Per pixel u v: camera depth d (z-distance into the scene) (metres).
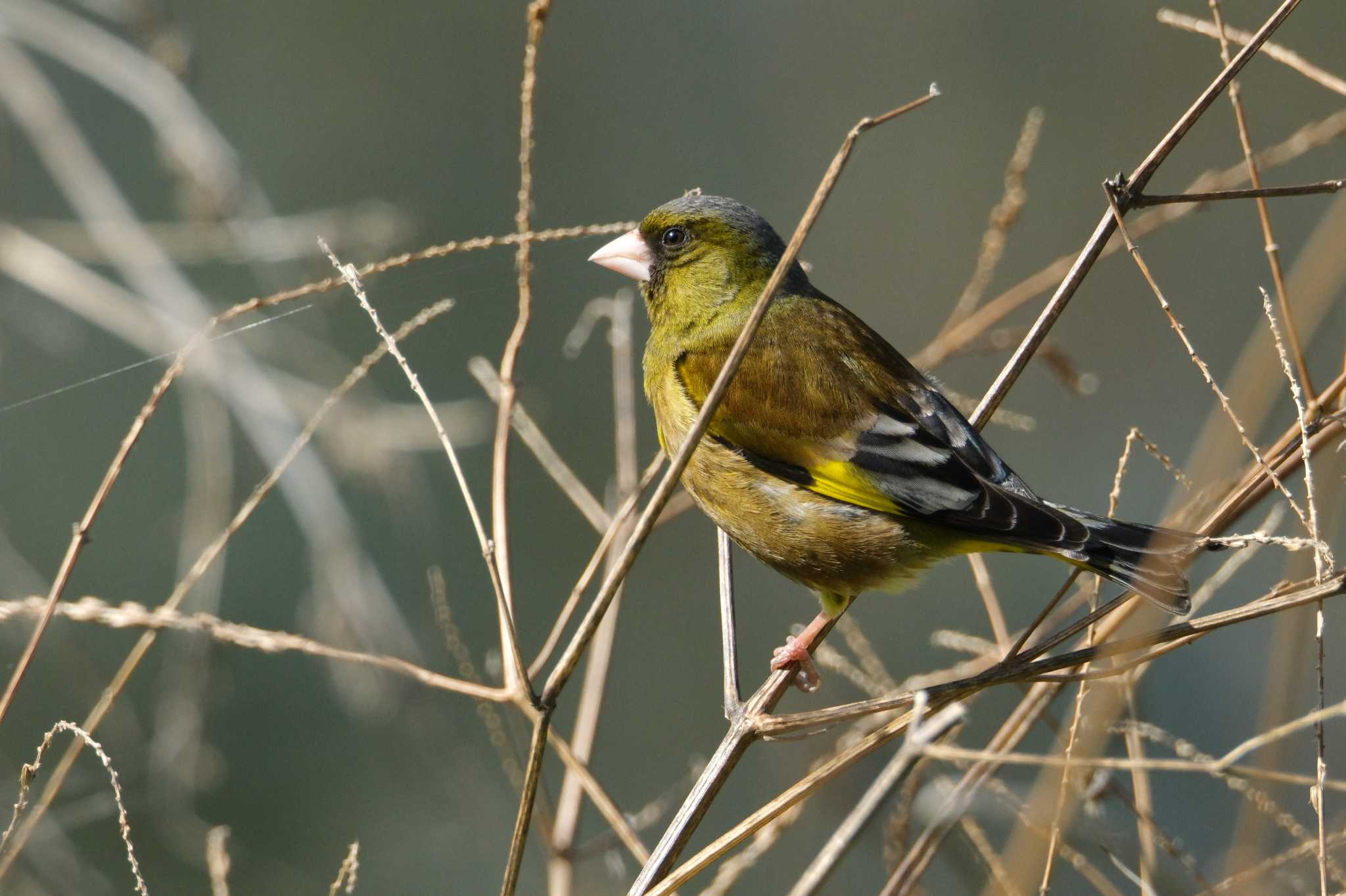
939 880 8.62
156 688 12.06
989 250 8.52
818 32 17.83
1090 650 5.53
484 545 5.43
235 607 12.99
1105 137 17.62
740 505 7.62
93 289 10.96
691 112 17.25
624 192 16.91
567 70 16.94
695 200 8.29
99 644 12.27
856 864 10.85
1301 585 5.71
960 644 7.01
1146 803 6.12
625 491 7.77
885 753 8.03
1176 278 16.73
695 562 14.85
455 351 14.61
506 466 6.57
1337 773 11.00
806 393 7.48
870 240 17.59
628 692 14.24
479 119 16.44
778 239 8.22
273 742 12.66
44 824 9.17
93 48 11.50
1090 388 8.36
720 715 14.30
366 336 14.34
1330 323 11.85
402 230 12.81
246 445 12.58
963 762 6.33
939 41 17.89
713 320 7.98
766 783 12.87
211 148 11.38
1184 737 13.53
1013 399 16.45
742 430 7.55
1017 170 8.37
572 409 15.09
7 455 13.14
